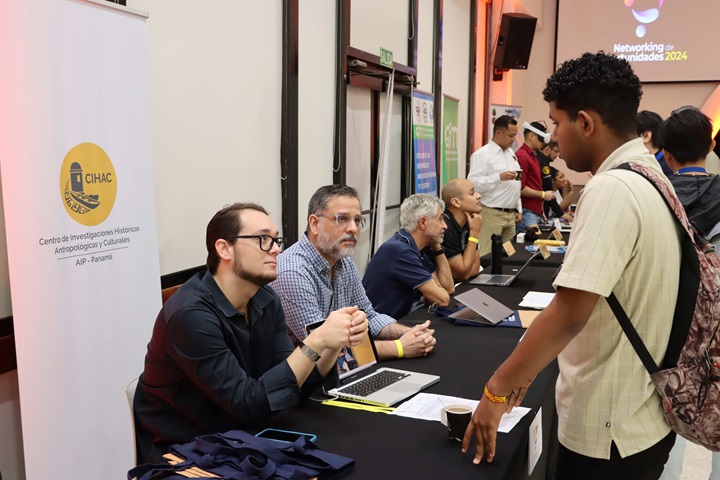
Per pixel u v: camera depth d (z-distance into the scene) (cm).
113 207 228
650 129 325
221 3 340
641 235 129
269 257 170
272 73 392
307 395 184
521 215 668
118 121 229
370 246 573
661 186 134
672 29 996
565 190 775
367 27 536
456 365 218
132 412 176
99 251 222
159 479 131
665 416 138
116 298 229
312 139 449
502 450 150
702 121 235
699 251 139
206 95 333
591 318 138
